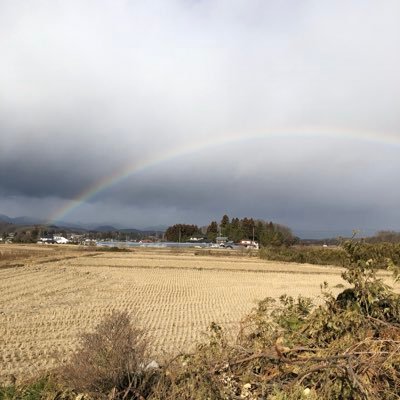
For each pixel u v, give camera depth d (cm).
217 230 15250
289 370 471
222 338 548
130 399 507
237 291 2475
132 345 519
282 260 6222
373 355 441
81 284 2623
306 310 602
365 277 570
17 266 3812
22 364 872
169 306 1833
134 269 3944
